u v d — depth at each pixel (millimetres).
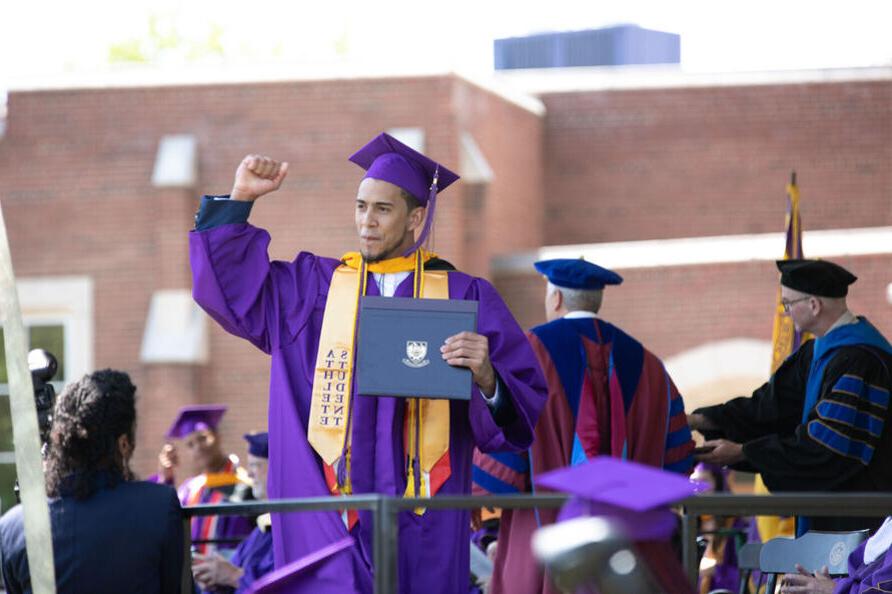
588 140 25844
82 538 5973
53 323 22469
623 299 21875
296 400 5992
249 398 21984
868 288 21094
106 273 22312
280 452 5945
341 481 5867
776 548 7102
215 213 6059
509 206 24000
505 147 24078
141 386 21875
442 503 5000
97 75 22594
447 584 5879
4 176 22578
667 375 8203
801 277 8164
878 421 7773
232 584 8617
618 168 25734
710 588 10805
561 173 25859
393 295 6090
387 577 4957
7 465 20359
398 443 5945
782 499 5059
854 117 25359
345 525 5852
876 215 25266
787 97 25484
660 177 25688
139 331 22172
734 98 25578
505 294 22328
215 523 12125
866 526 7734
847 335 7988
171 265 22078
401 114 22109
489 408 5918
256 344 6172
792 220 10836
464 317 5754
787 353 9883
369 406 5930
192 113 22406
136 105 22484
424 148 22031
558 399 7930
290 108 22281
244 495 11859
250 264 6086
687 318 21734
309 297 6125
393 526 4988
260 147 22281
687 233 25594
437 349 5703
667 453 8125
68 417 6090
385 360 5691
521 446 6000
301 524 5879
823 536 6977
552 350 8008
